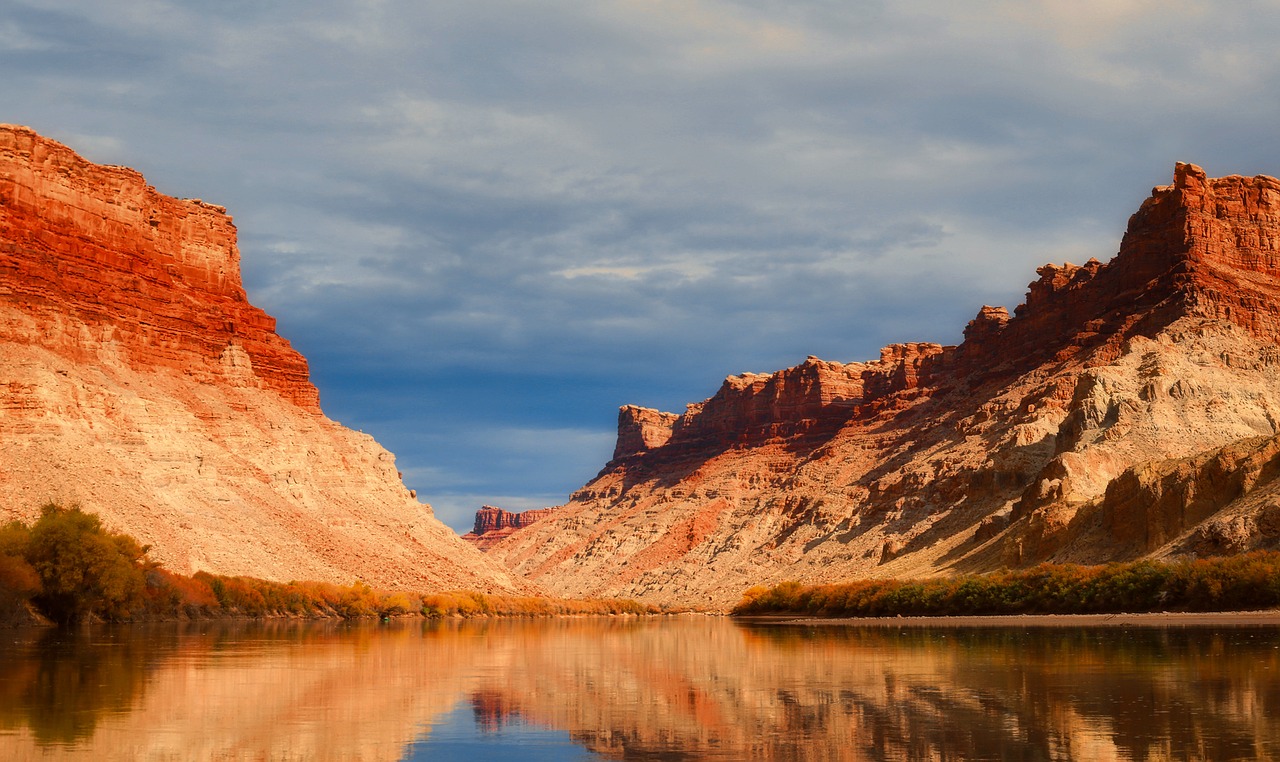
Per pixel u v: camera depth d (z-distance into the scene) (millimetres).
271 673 58094
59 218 169250
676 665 68250
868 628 120312
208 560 141125
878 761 34250
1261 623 91312
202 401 176500
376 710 44938
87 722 40531
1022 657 66750
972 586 139750
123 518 135500
